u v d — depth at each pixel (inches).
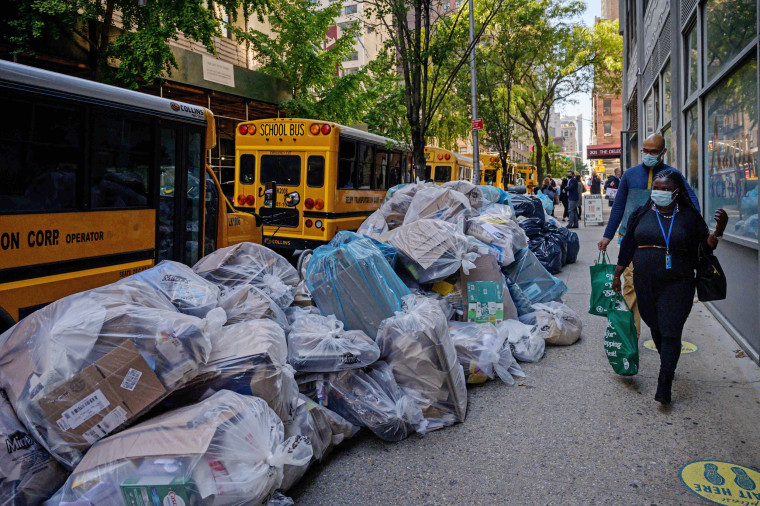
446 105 1088.2
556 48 1222.3
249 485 93.4
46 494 95.9
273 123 401.4
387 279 175.0
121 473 91.2
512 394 176.6
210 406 100.0
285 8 737.6
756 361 193.0
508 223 257.0
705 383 179.6
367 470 131.9
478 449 141.0
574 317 231.8
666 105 458.0
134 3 446.6
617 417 156.9
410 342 153.3
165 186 215.3
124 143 192.7
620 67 1226.0
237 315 140.9
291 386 124.3
